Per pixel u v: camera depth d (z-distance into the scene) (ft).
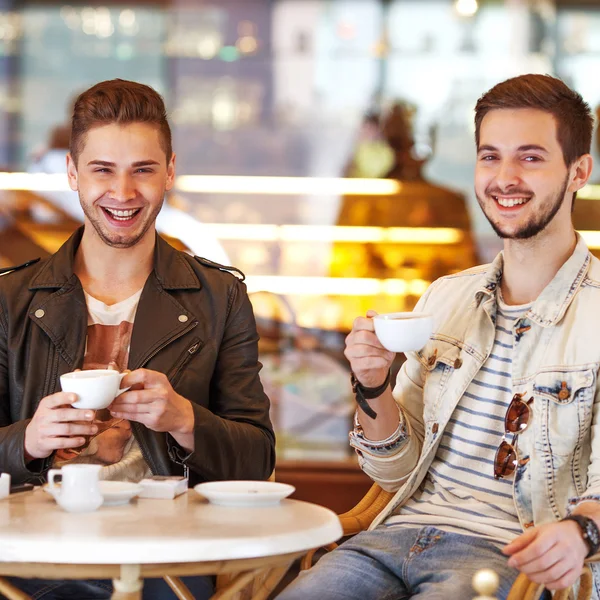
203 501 7.13
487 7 22.70
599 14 22.57
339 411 16.62
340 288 20.83
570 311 7.85
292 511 6.80
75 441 7.32
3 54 22.93
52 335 8.59
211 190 22.36
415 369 8.57
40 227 20.85
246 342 9.09
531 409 7.75
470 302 8.43
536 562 6.40
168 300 8.88
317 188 22.02
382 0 22.79
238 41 23.00
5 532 5.91
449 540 7.52
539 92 7.89
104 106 8.55
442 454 8.12
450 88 22.63
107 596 8.13
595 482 7.29
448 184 21.99
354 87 22.79
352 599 7.36
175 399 7.80
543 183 7.80
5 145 22.85
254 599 7.06
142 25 23.06
